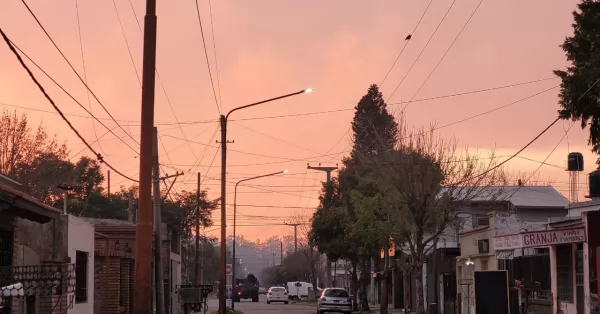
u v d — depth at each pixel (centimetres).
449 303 4012
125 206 6303
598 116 1900
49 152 4747
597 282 2031
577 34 1894
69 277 1560
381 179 3148
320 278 11338
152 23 1498
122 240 3169
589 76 1838
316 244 4991
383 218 3434
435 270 3391
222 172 3922
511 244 2383
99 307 2786
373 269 5912
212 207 6244
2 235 1619
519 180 4128
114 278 2841
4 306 1553
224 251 3931
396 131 3297
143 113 1464
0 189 1434
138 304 1404
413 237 3366
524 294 2767
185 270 7050
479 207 3731
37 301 1841
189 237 6619
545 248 2652
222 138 3875
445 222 3083
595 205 3053
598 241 2055
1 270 1405
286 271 13838
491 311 2220
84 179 5525
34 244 1812
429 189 3033
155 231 2469
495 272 2234
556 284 2422
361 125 6066
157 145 2503
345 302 4675
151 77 1480
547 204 4209
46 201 4691
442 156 3108
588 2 1898
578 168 2922
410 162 3055
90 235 2341
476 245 3434
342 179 4466
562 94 1902
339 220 4634
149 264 1422
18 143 4584
